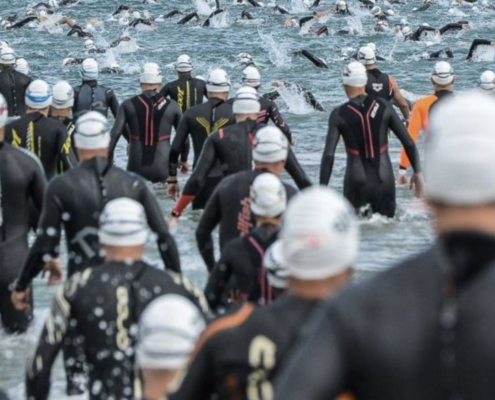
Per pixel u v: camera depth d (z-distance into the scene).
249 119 23.62
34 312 20.25
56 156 25.91
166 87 38.00
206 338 9.61
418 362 6.14
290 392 6.18
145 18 95.75
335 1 110.19
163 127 33.12
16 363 17.81
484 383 6.07
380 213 27.73
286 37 84.06
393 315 6.20
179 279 13.44
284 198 14.67
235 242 14.66
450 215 6.40
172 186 29.41
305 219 8.55
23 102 44.16
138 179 16.91
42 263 16.81
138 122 32.91
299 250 8.55
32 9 102.56
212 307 14.87
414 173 27.62
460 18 96.50
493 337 6.08
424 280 6.29
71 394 13.93
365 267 23.34
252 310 9.65
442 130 6.45
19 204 18.92
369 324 6.19
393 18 97.06
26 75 44.41
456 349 6.12
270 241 14.52
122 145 41.66
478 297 6.17
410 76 63.16
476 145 6.34
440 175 6.38
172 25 92.44
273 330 9.48
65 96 29.09
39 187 19.00
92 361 13.36
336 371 6.18
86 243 16.72
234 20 94.31
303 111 48.69
